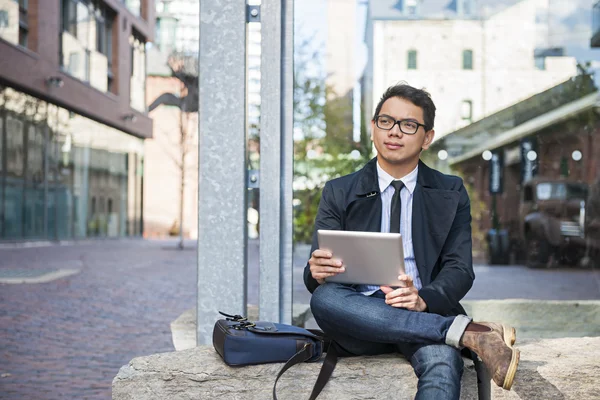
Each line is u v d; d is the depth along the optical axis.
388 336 2.30
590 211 14.08
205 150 2.93
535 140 14.76
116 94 28.89
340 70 7.85
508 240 14.92
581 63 12.53
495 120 14.27
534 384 2.43
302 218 7.36
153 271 13.45
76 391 4.54
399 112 2.54
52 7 22.94
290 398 2.44
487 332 2.25
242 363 2.41
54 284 10.55
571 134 14.48
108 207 29.66
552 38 12.26
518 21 11.98
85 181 27.20
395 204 2.57
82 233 26.95
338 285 2.46
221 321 2.56
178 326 3.72
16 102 21.62
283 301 3.01
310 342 2.43
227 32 2.94
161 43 31.56
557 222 14.12
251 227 10.91
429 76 12.10
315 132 7.91
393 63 8.19
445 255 2.54
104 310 8.07
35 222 23.11
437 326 2.26
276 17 2.99
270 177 3.00
